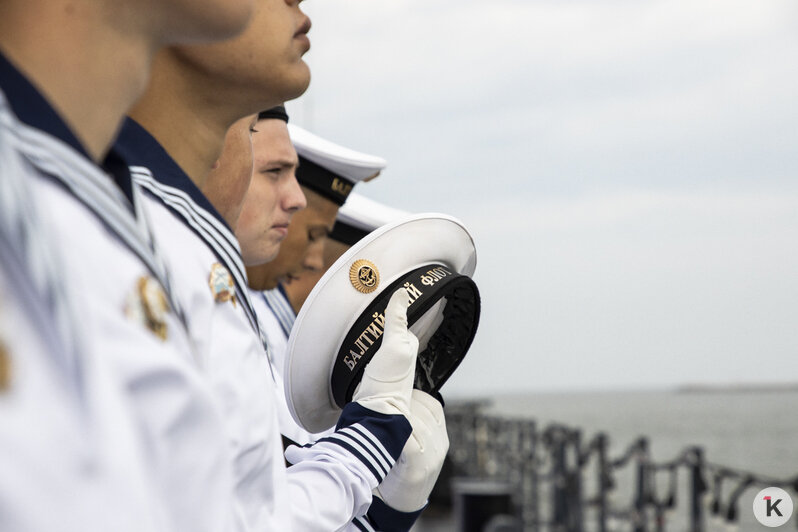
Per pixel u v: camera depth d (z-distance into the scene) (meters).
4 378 0.41
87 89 0.64
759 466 31.89
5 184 0.44
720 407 166.88
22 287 0.43
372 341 1.64
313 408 1.73
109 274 0.60
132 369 0.56
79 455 0.43
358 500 1.44
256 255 2.14
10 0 0.61
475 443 15.42
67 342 0.44
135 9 0.65
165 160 1.10
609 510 7.30
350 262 1.66
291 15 1.15
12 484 0.39
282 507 1.06
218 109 1.17
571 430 8.27
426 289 1.60
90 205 0.61
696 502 5.84
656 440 61.81
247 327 1.08
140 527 0.45
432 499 11.05
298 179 2.71
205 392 0.61
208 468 0.61
